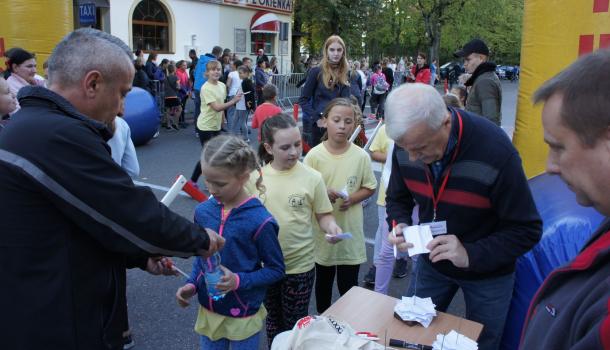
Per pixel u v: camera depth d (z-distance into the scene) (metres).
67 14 5.61
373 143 4.00
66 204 1.38
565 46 3.27
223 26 19.73
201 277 2.18
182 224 1.59
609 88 0.88
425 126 1.77
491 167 1.89
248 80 10.06
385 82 14.97
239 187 2.17
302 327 1.64
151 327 3.25
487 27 33.94
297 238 2.57
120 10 16.08
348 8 25.84
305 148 5.04
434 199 2.07
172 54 17.89
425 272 2.36
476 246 1.96
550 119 0.97
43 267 1.39
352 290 2.18
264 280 2.15
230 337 2.20
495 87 4.77
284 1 22.75
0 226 1.35
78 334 1.44
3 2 5.39
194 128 11.90
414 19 31.98
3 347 1.39
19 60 4.52
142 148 9.20
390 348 1.72
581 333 0.93
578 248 2.26
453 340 1.76
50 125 1.38
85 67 1.46
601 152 0.90
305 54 28.52
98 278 1.49
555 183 2.76
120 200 1.42
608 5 3.05
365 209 5.83
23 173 1.34
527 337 1.20
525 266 2.36
